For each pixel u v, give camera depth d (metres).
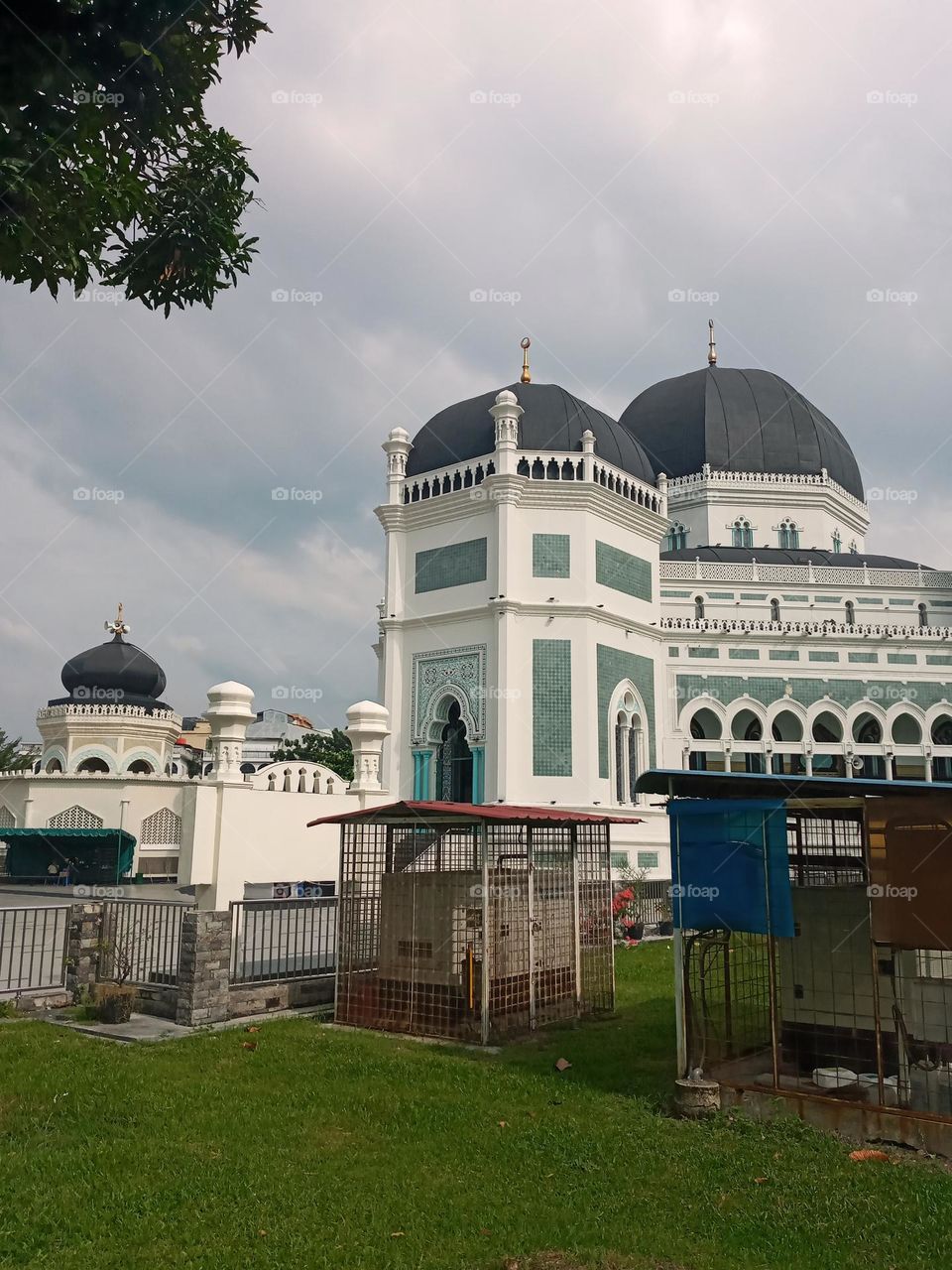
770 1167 6.54
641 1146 6.98
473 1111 7.80
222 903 13.58
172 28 7.08
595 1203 5.99
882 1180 6.30
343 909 11.70
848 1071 7.80
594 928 12.64
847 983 8.20
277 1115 7.61
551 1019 11.55
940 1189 6.15
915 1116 6.89
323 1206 5.89
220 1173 6.38
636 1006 12.77
